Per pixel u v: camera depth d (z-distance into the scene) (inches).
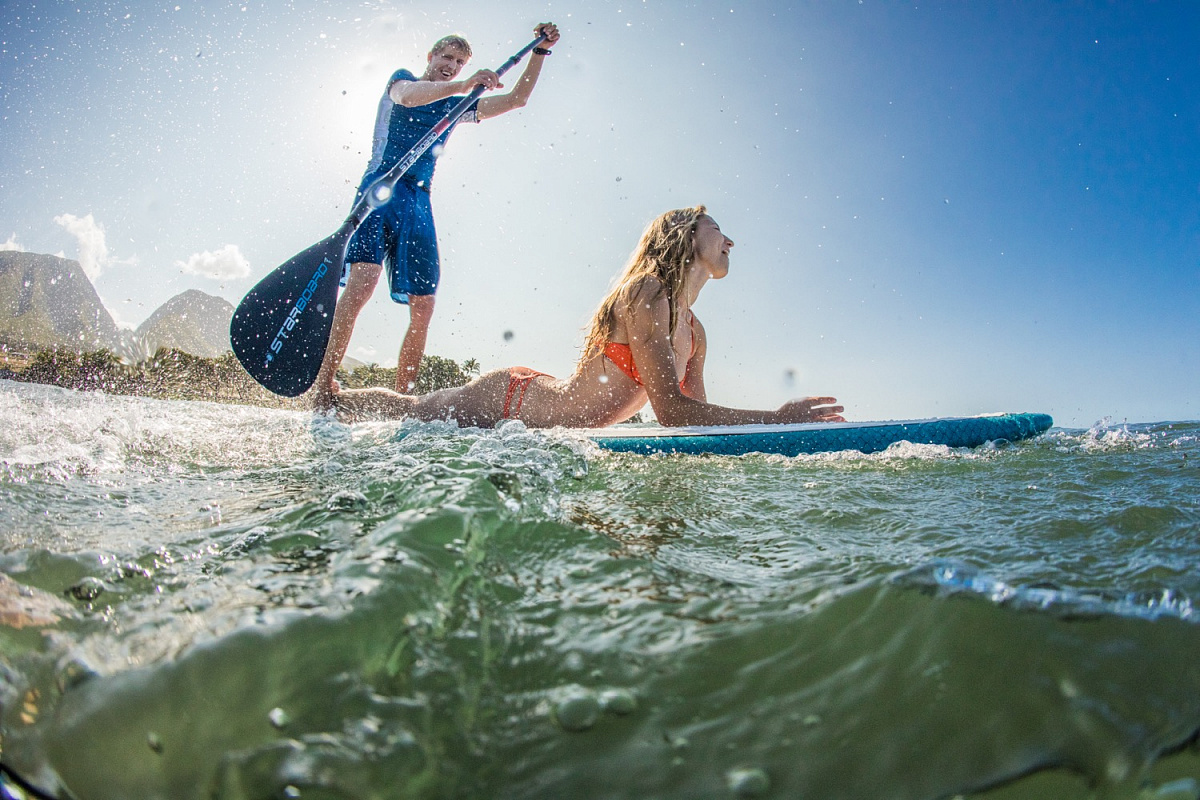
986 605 31.8
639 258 123.2
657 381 110.2
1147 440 107.0
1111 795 21.6
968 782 22.5
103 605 35.0
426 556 38.4
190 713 25.8
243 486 63.6
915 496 64.2
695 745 25.1
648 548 45.8
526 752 25.0
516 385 118.1
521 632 33.0
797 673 28.9
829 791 22.7
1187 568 39.3
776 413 108.0
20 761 24.3
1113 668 26.9
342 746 24.4
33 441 77.9
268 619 30.9
